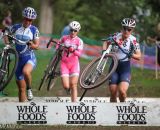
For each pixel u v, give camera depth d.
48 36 56.78
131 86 44.56
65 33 38.09
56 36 57.25
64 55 29.64
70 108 26.27
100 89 41.31
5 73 27.69
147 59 56.78
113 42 28.41
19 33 29.30
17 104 26.12
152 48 56.62
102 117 26.31
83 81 27.94
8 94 37.84
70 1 86.00
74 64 29.67
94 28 81.88
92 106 26.30
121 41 28.41
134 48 28.38
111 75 27.34
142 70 55.66
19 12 59.12
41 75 44.75
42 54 55.12
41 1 75.06
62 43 29.92
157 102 26.42
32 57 29.53
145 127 26.33
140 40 63.91
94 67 28.05
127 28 28.11
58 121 26.20
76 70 29.64
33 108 26.17
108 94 39.91
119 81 28.59
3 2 56.66
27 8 29.17
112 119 26.33
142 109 26.39
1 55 27.88
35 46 29.28
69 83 29.67
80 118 26.27
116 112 26.36
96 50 58.50
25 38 29.19
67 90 29.38
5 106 26.11
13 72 27.33
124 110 26.36
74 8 86.25
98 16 82.62
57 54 29.75
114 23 81.94
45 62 51.19
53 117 26.20
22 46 29.22
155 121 26.42
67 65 29.62
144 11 74.88
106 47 28.77
